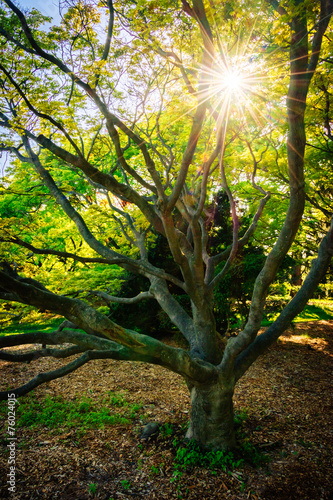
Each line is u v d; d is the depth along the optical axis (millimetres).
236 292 9336
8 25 4781
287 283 12180
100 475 4582
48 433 5684
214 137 5625
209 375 4668
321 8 3490
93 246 5684
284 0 3576
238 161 7254
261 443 5289
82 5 3914
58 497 4129
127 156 9453
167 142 7156
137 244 6383
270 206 9055
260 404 6785
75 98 5270
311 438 5430
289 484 4293
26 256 8352
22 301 3357
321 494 4094
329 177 8453
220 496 4109
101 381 8172
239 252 9539
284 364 9211
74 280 9586
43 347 4262
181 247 5207
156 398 7172
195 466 4684
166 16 3592
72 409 6570
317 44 3566
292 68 3604
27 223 7543
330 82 5676
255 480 4391
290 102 3643
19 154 6324
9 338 3557
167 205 3758
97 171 4055
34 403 6836
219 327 10758
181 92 4895
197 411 5082
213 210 9727
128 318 10836
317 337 11695
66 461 4883
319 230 9883
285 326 5102
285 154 7637
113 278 10117
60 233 11805
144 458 4949
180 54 4211
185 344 9648
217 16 3816
